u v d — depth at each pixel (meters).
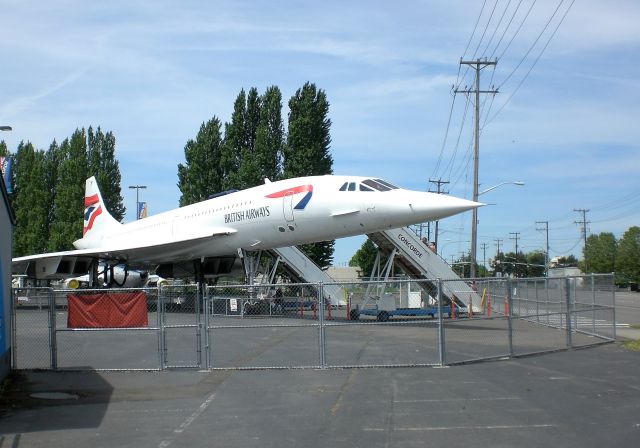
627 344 14.95
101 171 57.91
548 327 20.09
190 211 29.17
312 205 22.77
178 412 8.45
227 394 9.52
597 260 103.62
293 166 49.25
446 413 8.04
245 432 7.38
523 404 8.48
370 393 9.36
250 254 26.81
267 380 10.55
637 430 7.09
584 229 95.75
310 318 23.27
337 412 8.24
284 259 28.27
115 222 38.34
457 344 15.03
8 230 11.28
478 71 36.31
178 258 29.42
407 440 6.88
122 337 16.27
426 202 20.64
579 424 7.39
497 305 29.03
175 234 28.88
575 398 8.83
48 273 29.98
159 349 11.62
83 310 11.88
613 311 16.05
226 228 26.25
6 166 26.41
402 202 21.00
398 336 16.88
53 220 59.44
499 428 7.27
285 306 21.12
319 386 9.98
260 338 16.38
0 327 10.29
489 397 8.95
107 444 7.01
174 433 7.41
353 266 118.06
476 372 11.04
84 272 31.16
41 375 11.24
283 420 7.90
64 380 10.77
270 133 51.22
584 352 13.69
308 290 27.55
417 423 7.58
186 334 17.23
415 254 25.86
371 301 26.86
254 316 17.72
